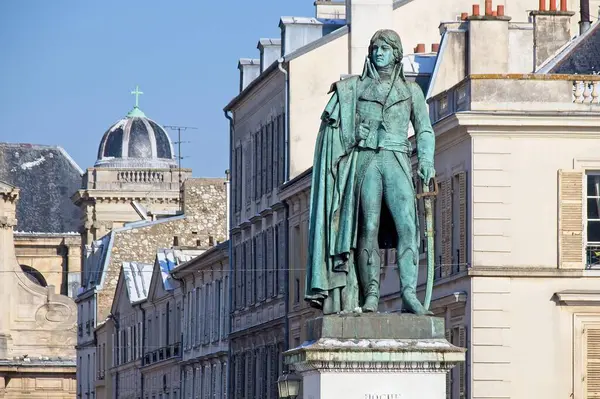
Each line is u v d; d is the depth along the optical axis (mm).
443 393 37438
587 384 90812
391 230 39344
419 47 117562
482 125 91312
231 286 148125
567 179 91688
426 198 39281
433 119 97625
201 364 162875
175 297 175750
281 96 129250
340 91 39156
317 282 38844
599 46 99500
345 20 129375
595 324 91062
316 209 39000
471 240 91625
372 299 38656
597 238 91875
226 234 198500
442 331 37844
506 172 91750
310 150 127062
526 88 92188
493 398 90438
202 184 199000
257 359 138375
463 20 110375
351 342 37406
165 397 180750
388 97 39031
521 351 90875
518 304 91250
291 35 130375
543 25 103125
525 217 91625
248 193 142500
